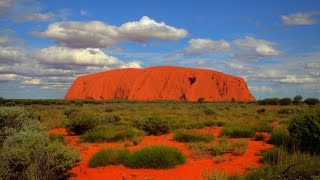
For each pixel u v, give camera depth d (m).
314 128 12.34
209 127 25.44
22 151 9.36
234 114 38.12
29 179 8.68
